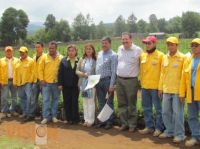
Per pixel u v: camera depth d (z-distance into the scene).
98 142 9.41
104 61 10.41
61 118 11.91
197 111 8.86
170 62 9.05
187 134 9.74
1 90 12.58
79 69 10.83
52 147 9.01
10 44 96.56
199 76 8.48
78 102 11.43
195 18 105.38
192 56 8.70
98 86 10.59
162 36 77.50
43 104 11.50
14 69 12.23
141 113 10.62
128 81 10.00
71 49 11.00
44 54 11.55
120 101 10.30
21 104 12.30
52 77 11.38
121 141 9.44
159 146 8.92
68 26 103.38
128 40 9.84
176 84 8.96
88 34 118.00
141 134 9.95
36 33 104.94
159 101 9.63
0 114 12.66
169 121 9.32
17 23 96.75
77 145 9.19
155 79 9.54
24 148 8.73
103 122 10.75
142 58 9.73
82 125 11.13
